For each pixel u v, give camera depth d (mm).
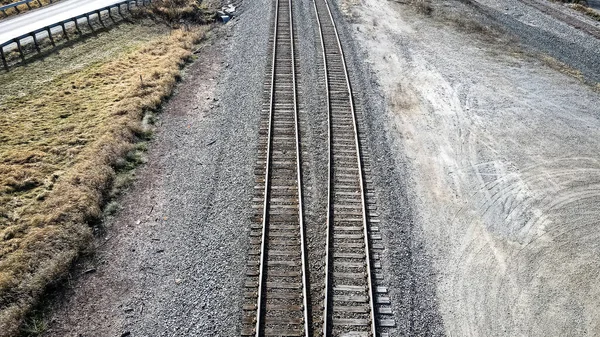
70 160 16188
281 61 22766
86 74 21953
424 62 23891
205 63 23266
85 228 13141
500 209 14711
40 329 10820
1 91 20125
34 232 13023
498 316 11500
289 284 11922
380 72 22562
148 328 10891
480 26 29016
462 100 20547
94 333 10773
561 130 18797
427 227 13914
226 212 14062
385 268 12453
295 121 17953
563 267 12828
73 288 11773
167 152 16828
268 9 29438
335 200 14648
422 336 10938
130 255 12711
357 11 30375
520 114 19734
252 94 20047
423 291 12000
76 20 25641
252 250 12789
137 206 14414
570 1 37344
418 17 30016
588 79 23672
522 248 13367
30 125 17984
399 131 18188
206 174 15625
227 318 11086
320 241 13188
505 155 17188
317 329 10930
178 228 13539
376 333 10789
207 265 12367
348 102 19625
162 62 22906
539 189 15602
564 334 11164
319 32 26234
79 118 18562
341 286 11938
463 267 12719
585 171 16500
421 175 15992
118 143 16891
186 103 19828
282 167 15867
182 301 11461
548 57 25766
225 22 28312
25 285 11539
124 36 26250
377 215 14133
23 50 23391
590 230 14039
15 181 14914
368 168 16000
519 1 35594
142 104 19281
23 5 30203
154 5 29141
